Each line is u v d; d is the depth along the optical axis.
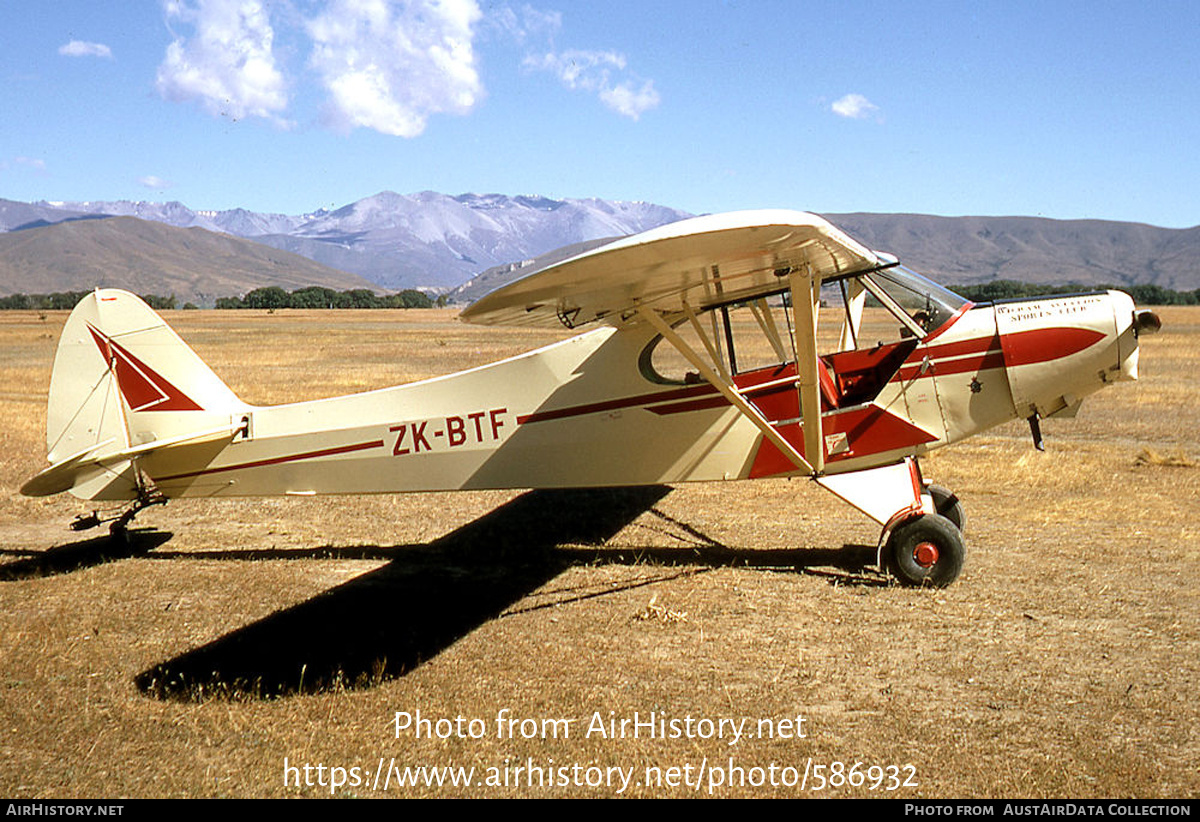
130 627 5.83
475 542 7.87
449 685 4.87
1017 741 4.13
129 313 7.36
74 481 7.39
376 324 68.62
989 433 13.20
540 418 7.10
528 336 45.72
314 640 5.59
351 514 9.00
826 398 6.74
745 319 6.77
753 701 4.60
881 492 6.53
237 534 8.30
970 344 6.62
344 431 7.33
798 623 5.68
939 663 5.02
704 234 4.11
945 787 3.77
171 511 9.22
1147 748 4.05
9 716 4.57
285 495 7.47
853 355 6.82
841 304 6.95
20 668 5.14
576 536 7.98
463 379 7.19
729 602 6.10
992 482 9.62
